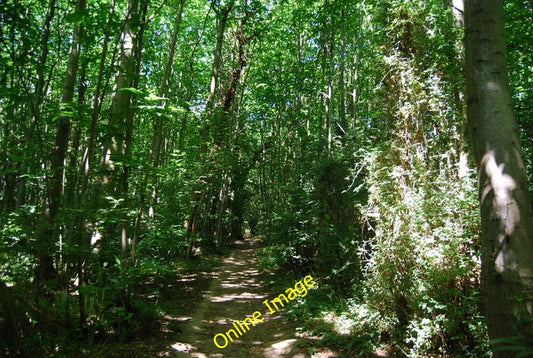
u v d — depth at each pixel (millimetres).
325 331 4816
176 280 8602
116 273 4688
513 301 1881
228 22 13516
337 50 13070
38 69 4141
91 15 4227
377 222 4754
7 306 2566
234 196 18422
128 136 4641
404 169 4531
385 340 4262
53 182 5109
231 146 11312
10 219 5230
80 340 3820
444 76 4547
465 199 3611
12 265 4047
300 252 8711
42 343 2953
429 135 4605
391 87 4867
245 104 18781
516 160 2031
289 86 13000
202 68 16203
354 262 6199
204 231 14766
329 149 8609
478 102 2164
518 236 1944
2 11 3725
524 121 5371
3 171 3654
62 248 3828
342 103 11289
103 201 4938
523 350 1466
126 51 5453
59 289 4305
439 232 3637
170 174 8023
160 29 13234
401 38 4828
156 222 7543
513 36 6102
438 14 4695
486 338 3205
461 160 4195
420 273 3869
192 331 5242
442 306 3408
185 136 13102
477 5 2223
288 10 14555
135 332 4520
